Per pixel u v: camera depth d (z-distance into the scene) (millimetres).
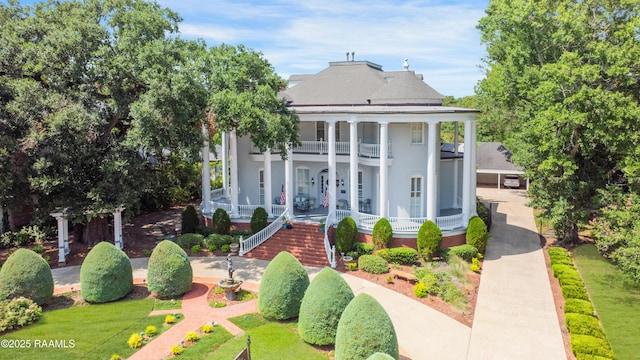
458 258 28125
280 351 17391
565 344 18547
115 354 16984
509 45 35500
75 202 26984
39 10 28172
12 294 20516
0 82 25297
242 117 25703
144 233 35406
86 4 27359
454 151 39938
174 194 45938
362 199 35625
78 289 23578
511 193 55625
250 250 29875
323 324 17531
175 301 22062
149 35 27859
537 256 30547
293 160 36031
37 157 25906
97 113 26750
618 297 23812
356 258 28453
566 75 26797
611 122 26297
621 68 26875
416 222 30438
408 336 19156
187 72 25672
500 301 22984
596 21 31109
